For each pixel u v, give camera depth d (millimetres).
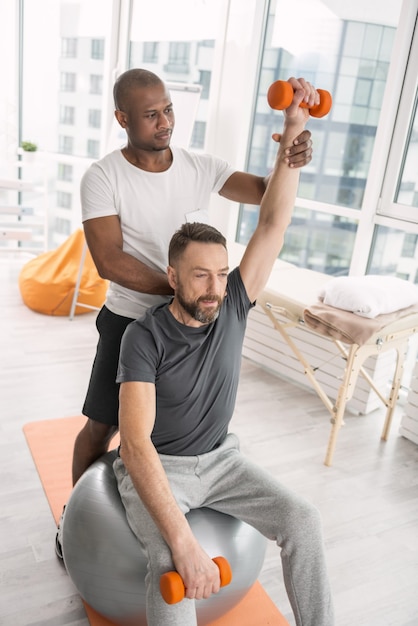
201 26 4055
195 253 1468
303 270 3361
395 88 3086
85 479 1708
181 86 3910
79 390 3123
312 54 3537
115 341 1804
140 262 1688
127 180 1697
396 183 3227
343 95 3408
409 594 1998
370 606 1928
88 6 4555
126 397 1462
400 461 2791
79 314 4133
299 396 3334
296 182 1630
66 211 5137
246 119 3887
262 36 3760
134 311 1778
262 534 1587
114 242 1700
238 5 3719
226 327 1593
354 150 3400
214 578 1352
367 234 3352
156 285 1680
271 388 3393
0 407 2871
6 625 1720
